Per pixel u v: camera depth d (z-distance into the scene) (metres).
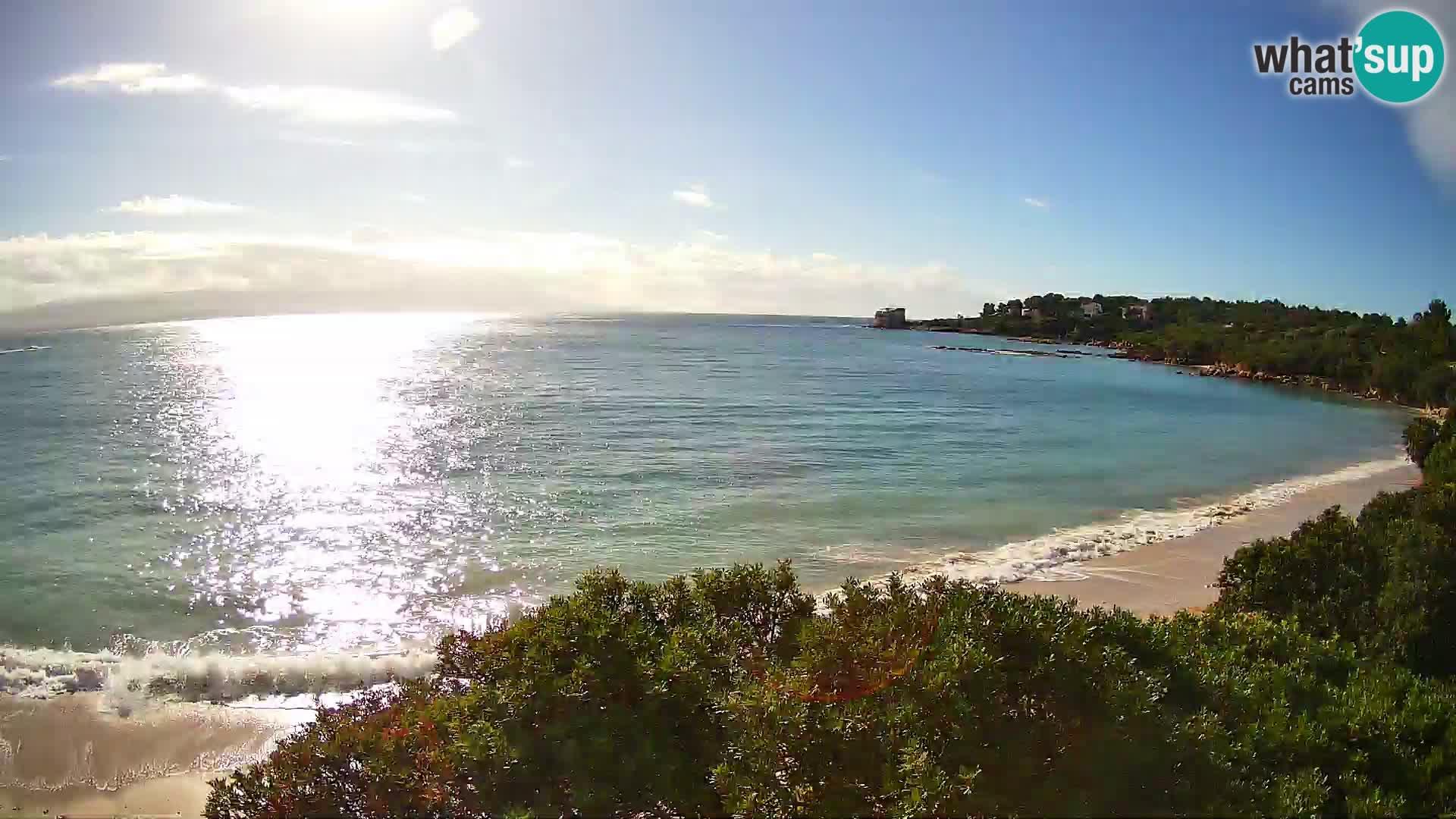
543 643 5.53
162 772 8.75
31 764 8.77
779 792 4.54
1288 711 6.56
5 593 14.71
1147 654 6.70
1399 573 9.99
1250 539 19.27
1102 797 4.87
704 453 30.80
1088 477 27.91
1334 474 29.80
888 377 72.88
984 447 34.34
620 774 4.86
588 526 20.17
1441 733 6.46
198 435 33.34
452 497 23.16
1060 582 15.73
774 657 6.21
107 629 13.18
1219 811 4.98
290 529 19.58
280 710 10.34
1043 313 186.38
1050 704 5.31
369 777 4.88
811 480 26.17
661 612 6.82
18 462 27.11
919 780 4.43
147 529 19.23
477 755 4.84
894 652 5.32
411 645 12.77
